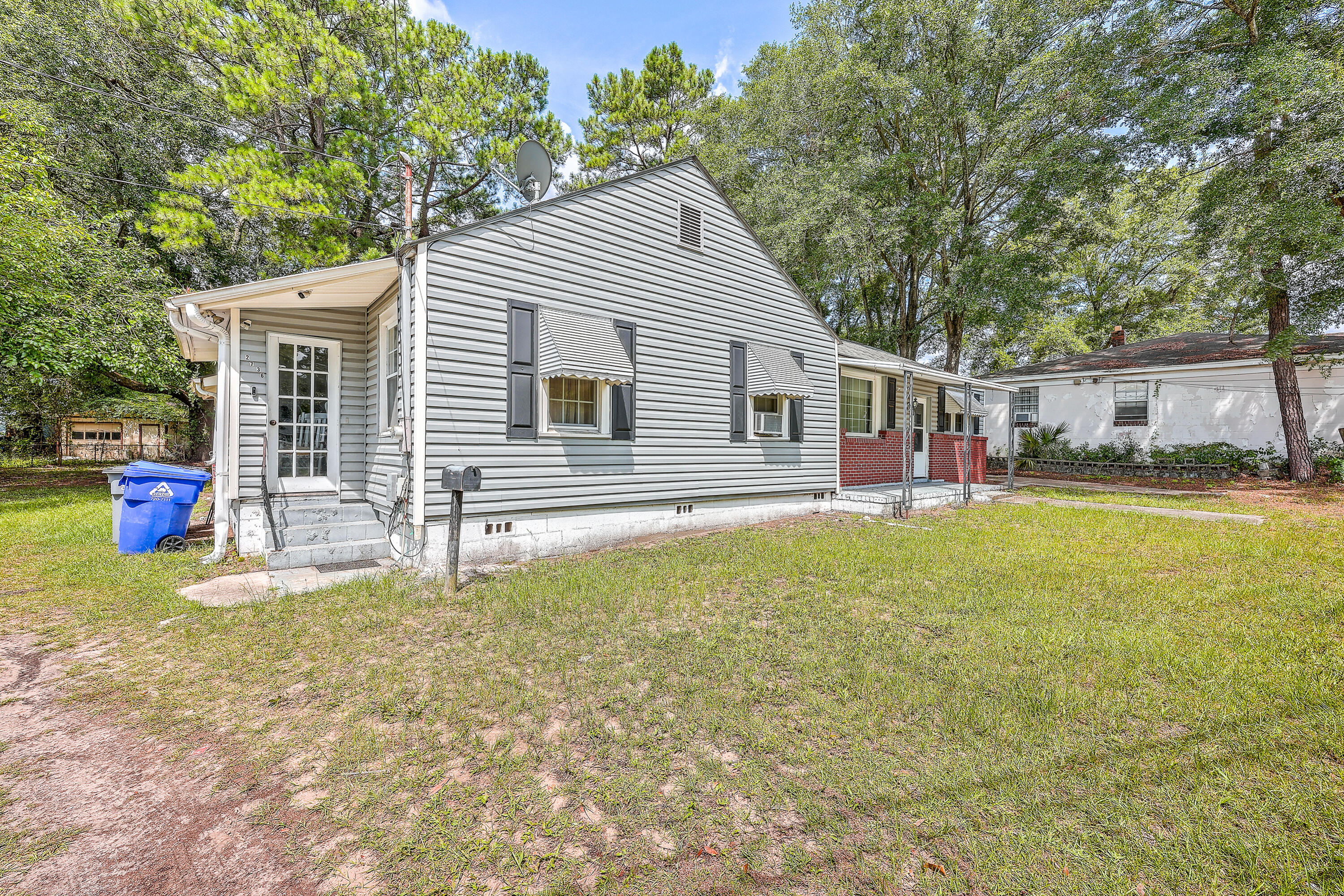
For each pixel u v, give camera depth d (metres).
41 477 16.66
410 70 15.81
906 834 2.16
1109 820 2.23
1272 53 12.02
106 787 2.43
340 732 2.88
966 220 20.44
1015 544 7.52
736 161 19.86
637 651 3.89
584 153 20.91
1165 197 16.02
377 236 16.69
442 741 2.79
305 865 2.01
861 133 20.88
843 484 11.77
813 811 2.28
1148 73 14.59
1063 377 19.73
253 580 5.45
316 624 4.33
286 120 15.04
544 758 2.65
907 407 10.41
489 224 6.23
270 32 13.09
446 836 2.15
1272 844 2.07
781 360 9.75
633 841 2.14
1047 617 4.59
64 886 1.89
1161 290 27.41
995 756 2.65
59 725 2.92
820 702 3.15
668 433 8.13
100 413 23.33
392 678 3.45
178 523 6.66
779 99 18.72
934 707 3.11
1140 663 3.66
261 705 3.14
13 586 5.22
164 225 13.03
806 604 4.93
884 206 19.91
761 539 7.84
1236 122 12.99
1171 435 17.98
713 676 3.50
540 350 6.61
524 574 5.78
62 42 13.61
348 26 15.35
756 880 1.96
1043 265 18.03
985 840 2.12
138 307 12.64
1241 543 7.40
